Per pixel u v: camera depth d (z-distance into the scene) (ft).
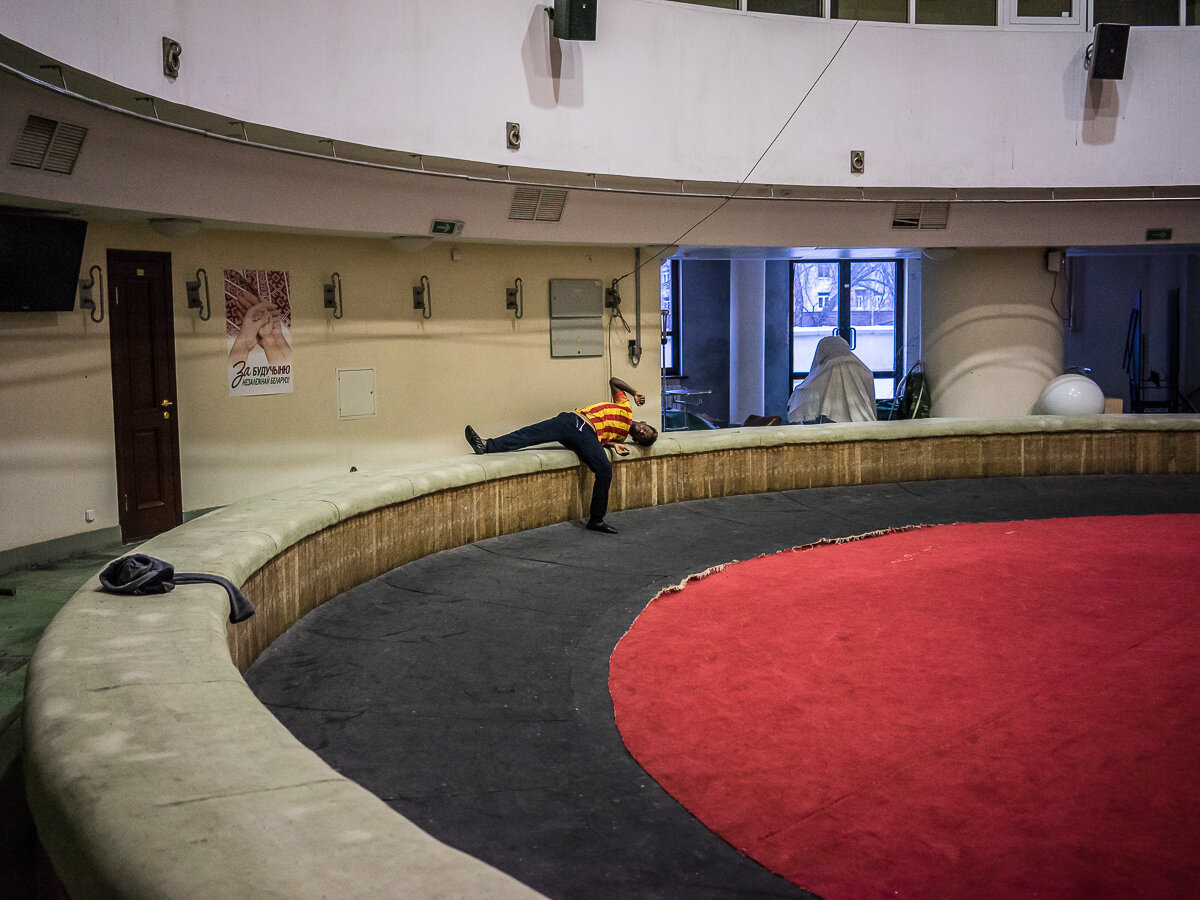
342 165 25.90
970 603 18.93
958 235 36.01
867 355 54.65
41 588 20.26
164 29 19.75
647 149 30.68
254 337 27.48
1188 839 9.95
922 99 33.22
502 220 30.53
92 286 23.36
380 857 6.46
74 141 19.61
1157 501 29.99
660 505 29.40
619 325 35.91
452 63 26.76
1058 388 36.65
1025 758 11.96
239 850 6.53
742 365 51.11
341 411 29.78
